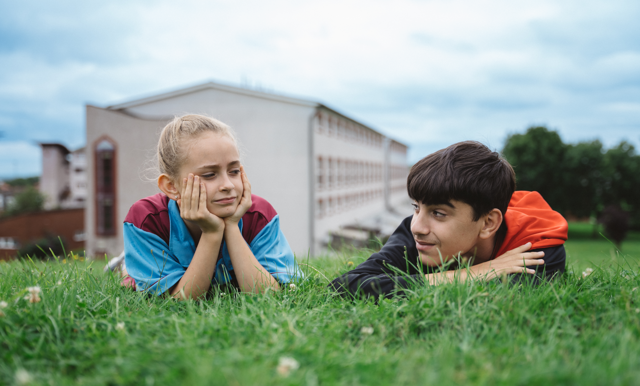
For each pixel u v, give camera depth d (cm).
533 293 180
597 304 172
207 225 208
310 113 2358
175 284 214
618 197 4631
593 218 4747
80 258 307
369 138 4547
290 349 133
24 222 3441
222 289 230
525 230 216
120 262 304
